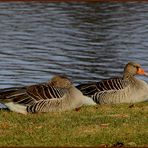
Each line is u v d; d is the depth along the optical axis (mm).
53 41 44062
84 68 33812
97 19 57469
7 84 29078
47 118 14602
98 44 43219
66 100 15883
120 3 70500
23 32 48719
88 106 16547
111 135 12867
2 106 18719
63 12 62281
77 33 48438
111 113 15352
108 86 17781
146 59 37531
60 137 12719
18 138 12680
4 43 43031
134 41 44875
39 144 12242
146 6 68250
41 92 15836
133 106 16703
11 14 60812
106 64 35312
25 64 34812
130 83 17797
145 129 13375
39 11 63031
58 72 32438
